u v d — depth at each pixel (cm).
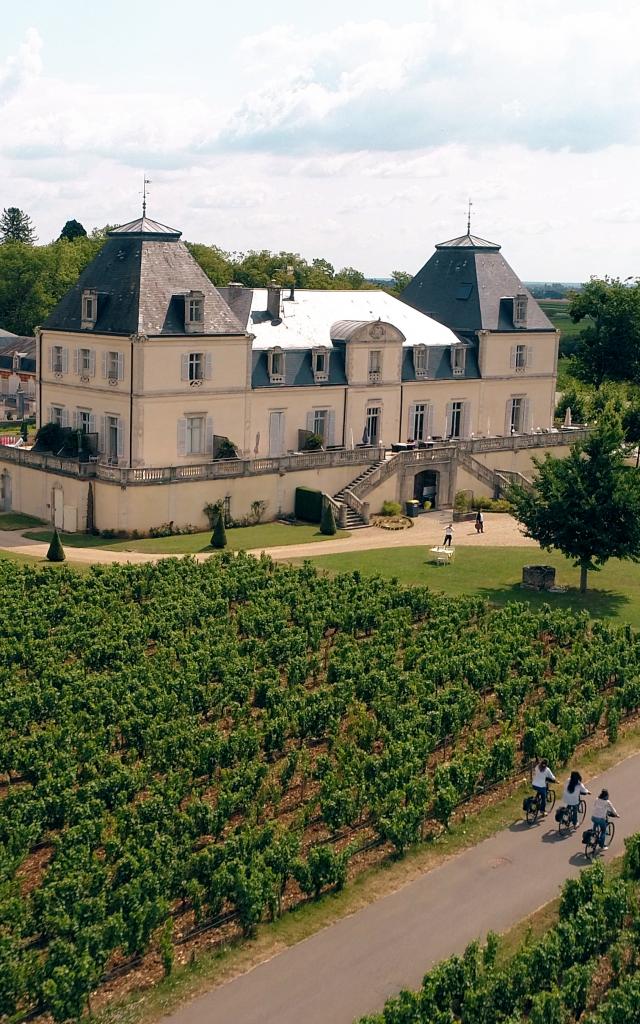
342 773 3931
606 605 6228
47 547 7019
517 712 4738
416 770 3959
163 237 7769
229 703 4469
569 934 2853
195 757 3953
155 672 4669
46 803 3566
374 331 8569
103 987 2845
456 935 3084
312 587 6066
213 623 5450
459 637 5428
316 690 4584
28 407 12950
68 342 7888
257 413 8038
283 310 8575
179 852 3259
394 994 2820
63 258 16288
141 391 7356
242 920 3066
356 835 3653
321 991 2833
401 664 5069
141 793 3928
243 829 3394
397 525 7919
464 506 8450
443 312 9725
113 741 4225
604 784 4116
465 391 9369
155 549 7012
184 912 3197
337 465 8188
